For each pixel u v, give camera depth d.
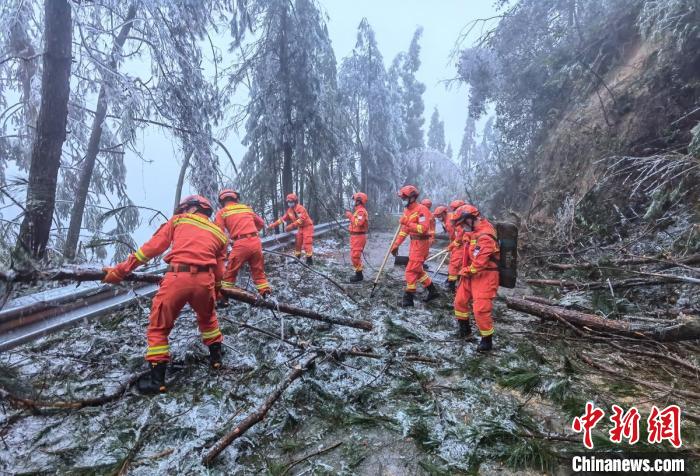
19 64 8.08
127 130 7.14
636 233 7.02
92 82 7.08
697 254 5.38
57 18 5.83
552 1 13.05
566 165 10.17
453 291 6.72
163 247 3.35
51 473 2.31
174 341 3.99
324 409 3.00
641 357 3.92
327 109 13.88
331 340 4.18
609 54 10.91
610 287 5.15
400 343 4.20
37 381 3.22
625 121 8.83
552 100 13.18
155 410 2.90
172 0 6.78
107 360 3.63
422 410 2.96
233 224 5.16
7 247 3.24
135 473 2.30
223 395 3.09
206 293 3.28
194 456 2.44
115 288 4.53
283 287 6.22
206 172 8.05
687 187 6.70
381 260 9.55
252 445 2.59
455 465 2.44
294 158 13.10
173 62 7.32
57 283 4.18
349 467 2.43
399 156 22.88
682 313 4.39
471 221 4.20
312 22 12.37
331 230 13.90
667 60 8.45
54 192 5.99
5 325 3.29
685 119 7.75
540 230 9.10
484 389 3.36
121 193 10.34
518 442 2.60
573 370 3.59
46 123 5.84
